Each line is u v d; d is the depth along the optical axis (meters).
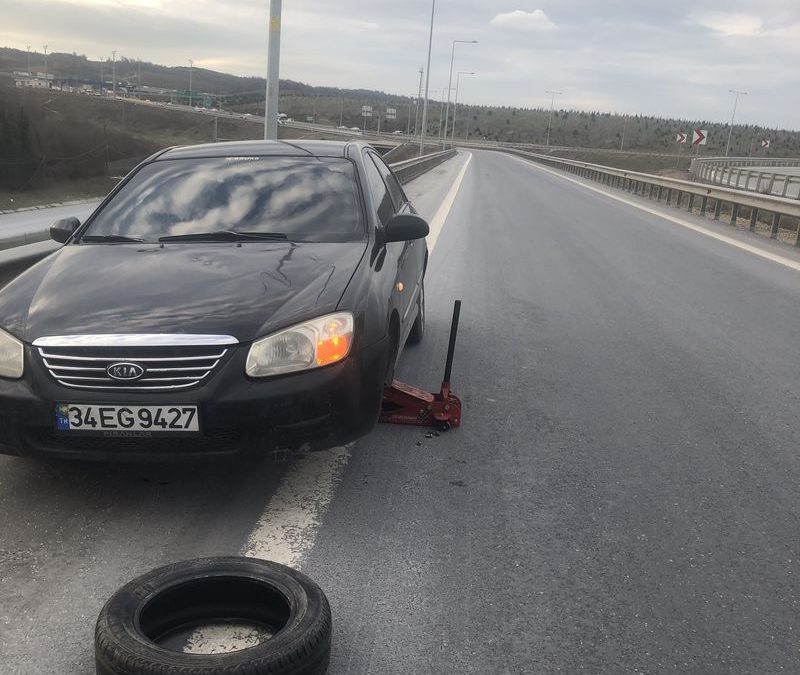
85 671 2.22
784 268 10.78
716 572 2.91
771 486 3.71
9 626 2.41
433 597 2.64
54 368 2.94
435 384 4.98
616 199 24.12
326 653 2.13
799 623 2.61
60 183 65.06
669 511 3.39
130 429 2.92
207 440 2.97
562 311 7.48
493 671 2.29
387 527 3.11
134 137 84.94
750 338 6.65
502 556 2.94
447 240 12.34
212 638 2.29
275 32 13.79
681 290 8.81
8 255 5.46
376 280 3.58
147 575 2.31
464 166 44.00
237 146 4.83
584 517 3.29
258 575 2.34
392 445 3.96
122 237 3.98
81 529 3.01
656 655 2.40
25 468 3.54
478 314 7.20
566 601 2.67
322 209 4.16
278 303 3.17
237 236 3.92
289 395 2.99
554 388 5.07
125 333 2.96
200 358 2.93
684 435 4.33
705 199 19.31
